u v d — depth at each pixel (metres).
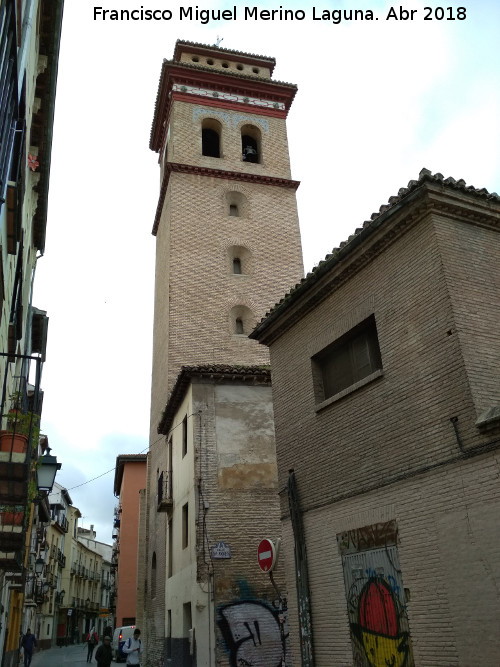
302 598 12.10
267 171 34.56
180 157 33.31
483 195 10.88
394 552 10.07
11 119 7.93
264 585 17.97
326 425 12.40
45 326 24.33
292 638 12.38
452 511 9.14
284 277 31.39
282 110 37.12
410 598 9.57
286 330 14.42
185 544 20.19
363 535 10.81
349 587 10.98
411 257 10.98
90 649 36.44
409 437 10.23
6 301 10.37
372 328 11.98
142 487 47.41
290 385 13.90
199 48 37.38
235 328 29.66
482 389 9.42
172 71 35.66
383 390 11.02
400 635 9.65
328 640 11.31
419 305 10.60
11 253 9.11
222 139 34.97
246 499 19.14
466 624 8.58
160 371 29.95
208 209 32.06
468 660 8.45
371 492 10.80
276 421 14.19
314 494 12.39
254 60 38.34
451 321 9.90
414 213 10.88
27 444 9.80
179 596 20.30
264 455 20.00
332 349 13.02
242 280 30.53
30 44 10.23
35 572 39.66
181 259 30.09
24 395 12.13
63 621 66.62
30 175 15.20
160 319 31.67
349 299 12.41
